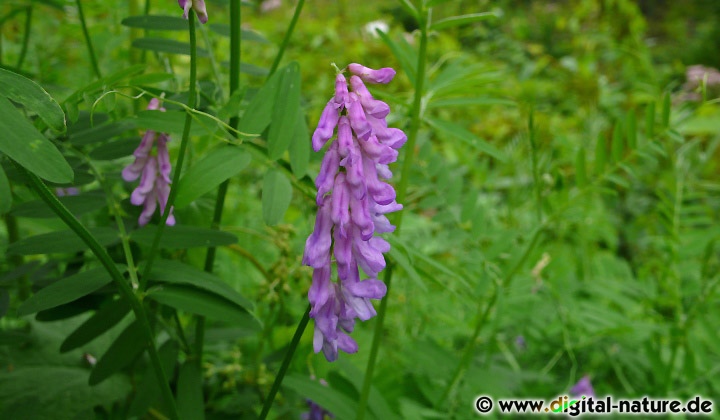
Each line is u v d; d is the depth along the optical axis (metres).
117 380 0.22
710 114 0.82
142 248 0.21
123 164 0.24
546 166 0.27
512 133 0.73
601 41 1.04
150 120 0.18
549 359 0.33
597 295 0.36
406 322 0.32
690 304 0.31
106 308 0.18
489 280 0.24
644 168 0.65
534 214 0.40
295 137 0.18
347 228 0.14
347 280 0.15
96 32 0.31
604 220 0.45
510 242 0.25
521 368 0.32
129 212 0.21
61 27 0.30
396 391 0.27
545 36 1.30
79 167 0.20
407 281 0.31
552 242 0.37
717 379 0.29
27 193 0.24
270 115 0.18
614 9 1.04
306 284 0.26
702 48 1.45
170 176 0.19
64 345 0.18
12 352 0.23
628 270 0.35
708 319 0.31
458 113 0.79
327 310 0.15
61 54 0.33
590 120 0.56
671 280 0.31
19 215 0.18
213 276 0.18
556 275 0.31
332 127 0.14
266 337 0.28
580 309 0.31
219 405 0.24
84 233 0.15
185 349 0.21
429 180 0.27
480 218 0.27
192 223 0.23
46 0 0.26
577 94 0.91
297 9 0.20
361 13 1.13
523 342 0.33
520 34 1.25
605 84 0.89
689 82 0.89
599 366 0.33
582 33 1.12
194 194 0.17
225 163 0.17
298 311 0.30
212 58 0.21
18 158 0.13
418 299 0.33
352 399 0.23
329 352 0.15
